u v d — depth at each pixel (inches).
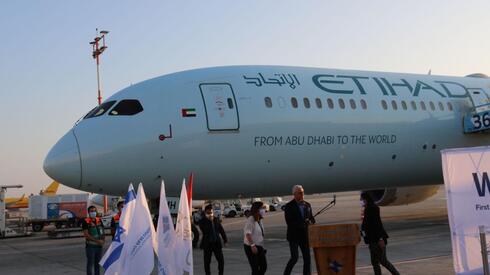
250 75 681.6
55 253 715.4
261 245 398.3
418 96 791.7
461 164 312.0
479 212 308.3
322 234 359.9
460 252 311.1
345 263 357.1
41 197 1550.2
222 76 665.6
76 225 1583.4
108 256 345.1
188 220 344.2
